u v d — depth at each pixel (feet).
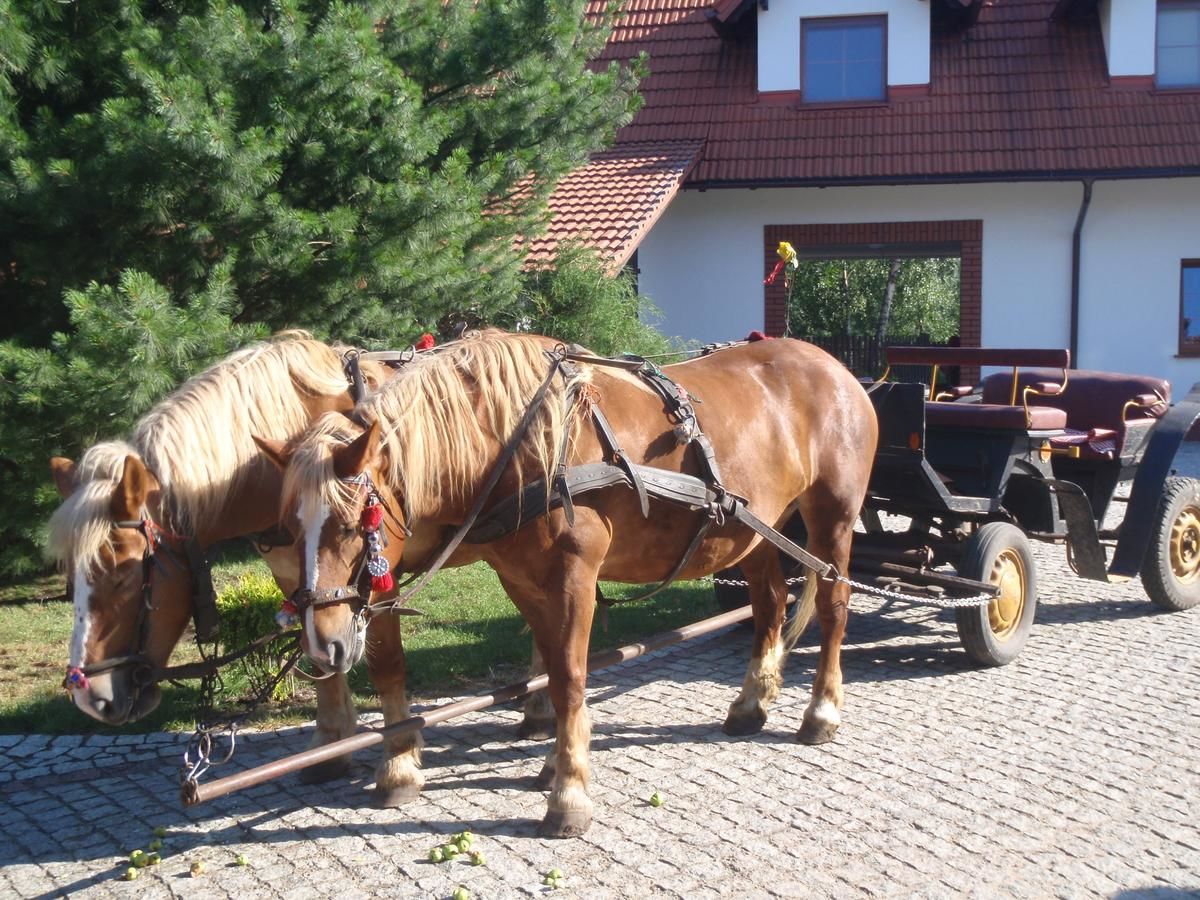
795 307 90.22
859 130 50.80
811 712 15.71
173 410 11.94
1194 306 49.47
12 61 20.36
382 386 11.95
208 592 11.90
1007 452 19.66
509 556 12.57
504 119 27.02
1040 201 49.39
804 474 15.46
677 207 52.06
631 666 19.71
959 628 18.66
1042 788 13.89
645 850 12.33
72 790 14.35
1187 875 11.66
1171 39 50.44
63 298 21.01
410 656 20.08
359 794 14.03
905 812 13.24
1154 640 20.66
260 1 24.08
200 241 21.95
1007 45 52.95
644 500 12.76
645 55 33.22
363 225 23.57
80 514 10.61
